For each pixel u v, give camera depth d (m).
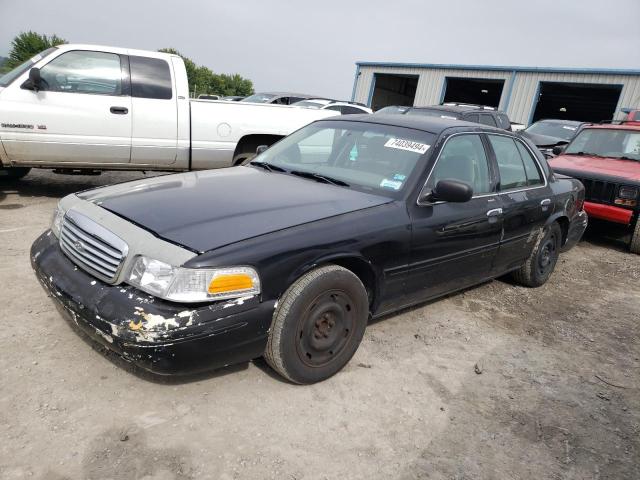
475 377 3.34
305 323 2.80
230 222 2.73
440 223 3.51
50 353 2.99
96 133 6.29
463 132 3.97
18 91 5.92
